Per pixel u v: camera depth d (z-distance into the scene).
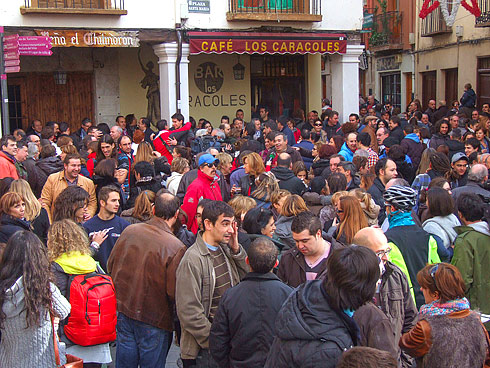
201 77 18.16
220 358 4.33
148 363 5.13
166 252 5.06
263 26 15.42
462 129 13.54
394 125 12.78
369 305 3.73
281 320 3.30
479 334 3.81
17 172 8.51
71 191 6.05
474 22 20.52
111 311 4.88
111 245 6.24
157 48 14.94
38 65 16.31
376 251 4.30
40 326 3.93
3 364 3.92
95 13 13.70
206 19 14.99
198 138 12.86
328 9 16.16
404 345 3.93
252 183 8.34
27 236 3.97
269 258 4.21
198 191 7.30
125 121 15.31
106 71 17.00
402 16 25.42
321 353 3.14
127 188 8.58
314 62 19.36
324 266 4.78
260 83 18.94
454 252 5.48
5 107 9.55
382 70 27.77
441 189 5.95
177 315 4.92
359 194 6.17
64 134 13.32
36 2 13.52
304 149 11.10
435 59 23.17
